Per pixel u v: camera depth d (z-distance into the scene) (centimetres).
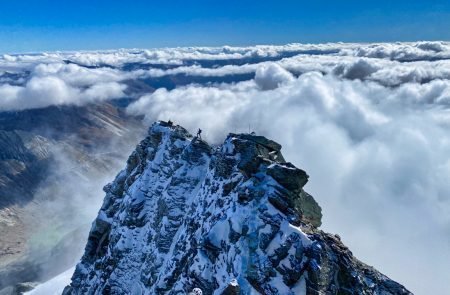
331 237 6234
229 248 6100
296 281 5556
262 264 5644
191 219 7775
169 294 6625
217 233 6400
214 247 6322
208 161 9262
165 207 8850
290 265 5625
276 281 5525
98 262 10281
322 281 5544
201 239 6675
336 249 5994
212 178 7856
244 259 5759
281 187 6359
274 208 6175
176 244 7856
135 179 10531
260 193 6372
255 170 6938
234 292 5338
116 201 11119
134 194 9756
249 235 5981
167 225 8569
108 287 9025
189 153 9262
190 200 8819
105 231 10900
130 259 9175
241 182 7019
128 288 8900
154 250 8662
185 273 6562
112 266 9319
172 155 9869
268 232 5925
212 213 7144
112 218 10900
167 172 9788
